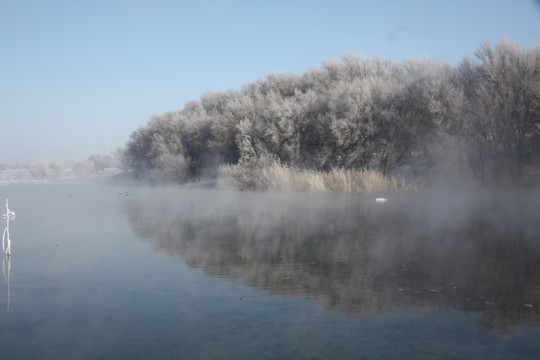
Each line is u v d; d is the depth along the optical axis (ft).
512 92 79.97
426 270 28.96
